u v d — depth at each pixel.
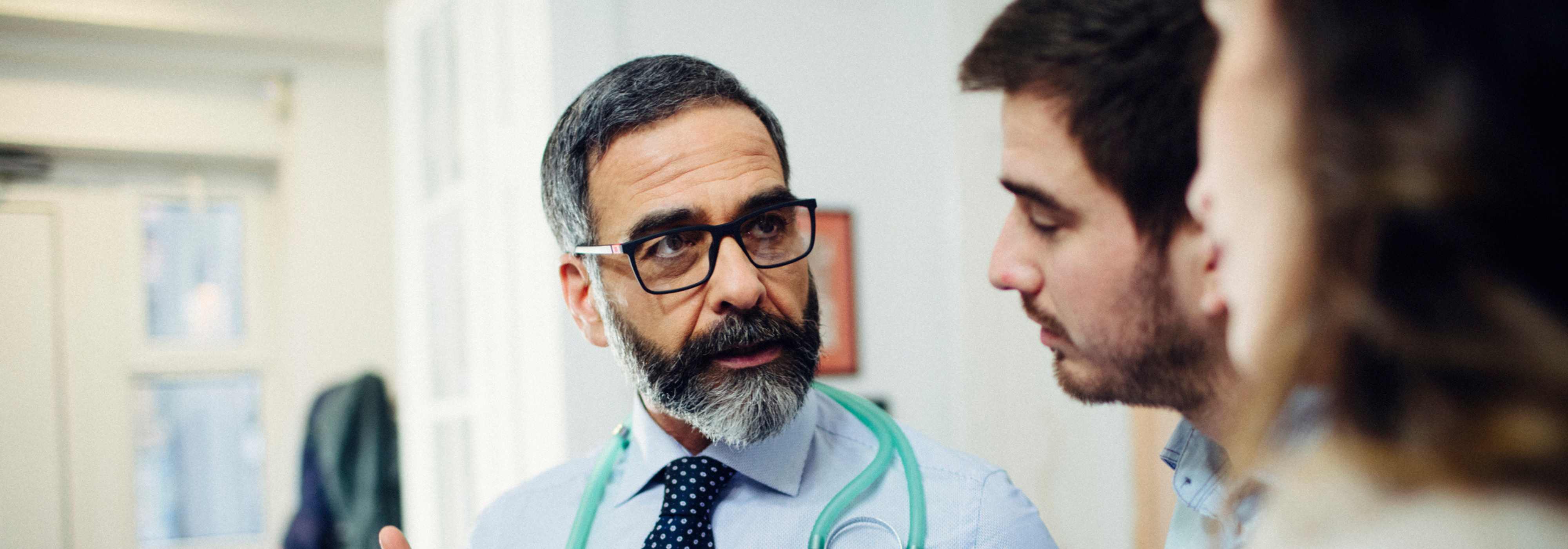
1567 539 0.25
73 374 3.08
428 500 2.11
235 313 3.31
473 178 1.96
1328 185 0.29
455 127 2.06
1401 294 0.27
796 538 0.90
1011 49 0.57
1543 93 0.26
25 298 3.04
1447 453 0.26
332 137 3.23
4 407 2.99
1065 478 1.83
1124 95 0.52
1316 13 0.30
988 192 2.01
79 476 3.06
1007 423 1.95
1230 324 0.52
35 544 2.99
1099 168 0.54
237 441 3.27
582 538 0.95
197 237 3.28
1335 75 0.29
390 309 3.25
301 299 3.16
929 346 2.15
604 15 1.85
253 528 3.26
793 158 2.12
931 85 2.14
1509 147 0.26
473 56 1.97
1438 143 0.27
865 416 0.98
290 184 3.25
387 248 3.27
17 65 2.95
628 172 0.89
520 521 1.03
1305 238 0.30
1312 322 0.29
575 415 1.71
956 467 0.92
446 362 2.08
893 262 2.21
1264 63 0.32
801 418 0.95
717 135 0.89
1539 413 0.25
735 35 2.08
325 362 3.16
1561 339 0.25
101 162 3.16
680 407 0.88
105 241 3.15
